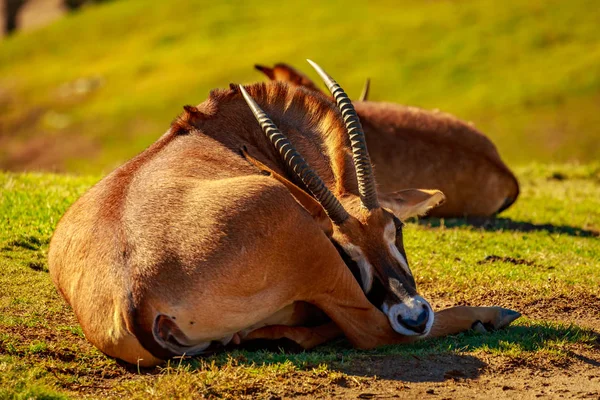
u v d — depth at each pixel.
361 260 14.44
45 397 11.36
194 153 14.81
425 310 13.98
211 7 149.25
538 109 91.81
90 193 14.66
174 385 11.76
